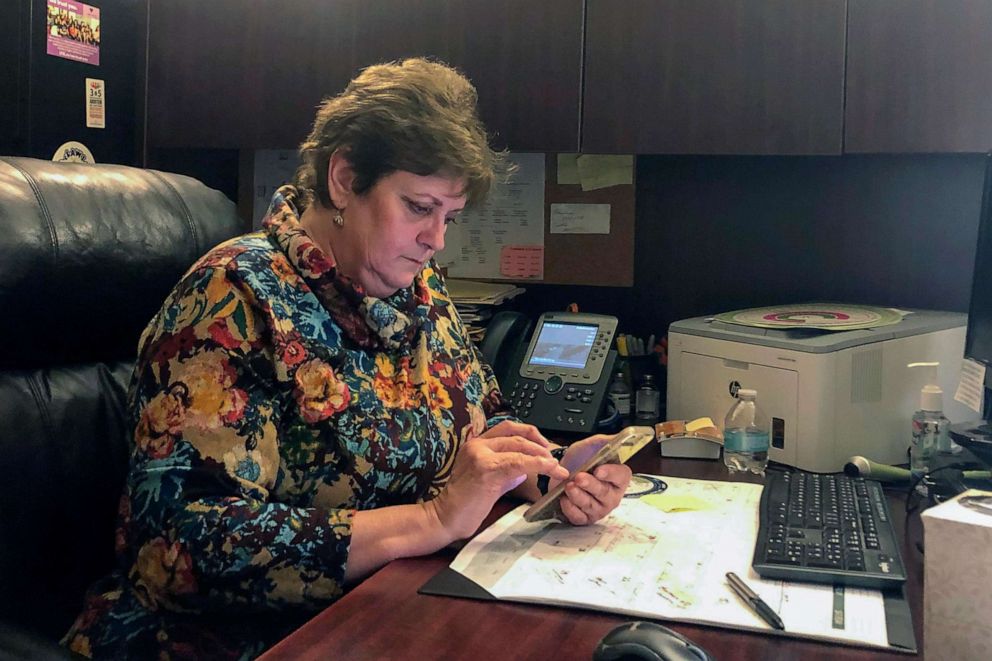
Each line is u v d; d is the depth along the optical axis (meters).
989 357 1.38
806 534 1.04
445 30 1.73
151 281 1.24
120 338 1.24
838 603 0.90
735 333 1.54
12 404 1.09
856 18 1.54
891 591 0.93
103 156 1.82
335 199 1.12
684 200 1.91
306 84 1.81
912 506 1.25
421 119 1.06
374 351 1.17
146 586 1.02
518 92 1.71
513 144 1.72
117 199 1.22
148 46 1.88
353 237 1.13
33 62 1.65
